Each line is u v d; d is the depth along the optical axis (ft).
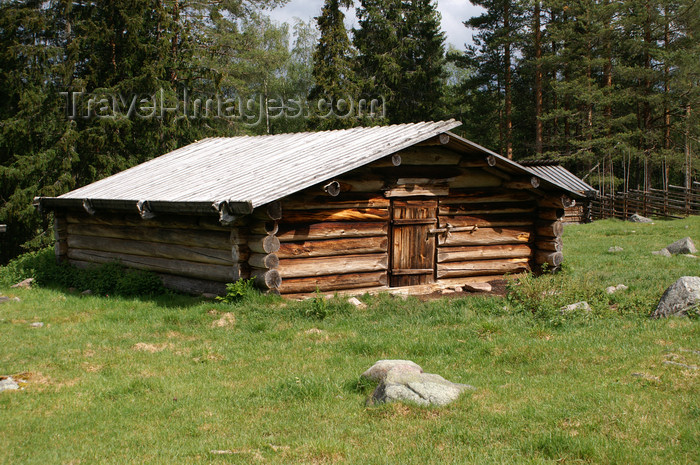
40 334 32.94
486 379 23.47
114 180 57.72
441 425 19.07
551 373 23.85
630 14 136.77
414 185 43.88
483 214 47.39
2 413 21.74
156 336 32.32
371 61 154.40
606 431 18.11
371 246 42.34
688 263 53.36
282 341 30.63
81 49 102.73
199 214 39.22
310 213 39.96
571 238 81.35
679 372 22.61
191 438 19.42
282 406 21.90
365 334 31.53
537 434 18.08
